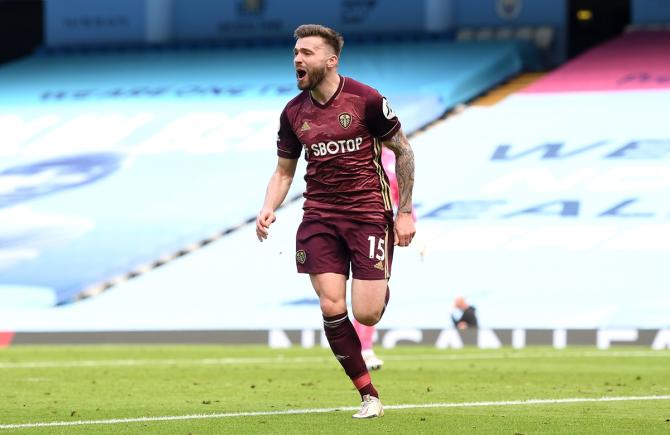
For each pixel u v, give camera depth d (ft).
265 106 295.28
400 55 309.22
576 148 249.34
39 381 104.58
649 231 213.25
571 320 189.67
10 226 247.50
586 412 73.15
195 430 62.80
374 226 66.54
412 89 285.64
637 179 232.53
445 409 74.84
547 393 88.53
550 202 228.02
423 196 235.81
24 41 392.88
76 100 313.73
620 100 268.41
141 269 232.32
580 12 362.74
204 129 286.05
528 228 219.00
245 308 204.33
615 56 297.94
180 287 214.69
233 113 293.02
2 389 95.20
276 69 319.27
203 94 307.17
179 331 189.37
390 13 326.65
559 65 316.19
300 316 200.13
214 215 242.58
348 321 67.77
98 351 166.09
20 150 287.07
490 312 194.18
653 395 86.48
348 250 67.21
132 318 204.64
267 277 214.90
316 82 65.87
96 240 238.27
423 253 113.19
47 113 306.96
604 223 217.77
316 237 66.80
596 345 175.22
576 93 276.00
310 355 153.17
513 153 250.98
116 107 305.32
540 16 317.83
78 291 222.28
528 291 198.59
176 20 348.18
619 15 359.87
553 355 150.82
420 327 192.85
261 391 92.17
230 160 268.41
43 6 389.80
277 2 338.54
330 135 66.13
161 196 255.09
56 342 192.44
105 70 333.21
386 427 63.62
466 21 322.55
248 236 232.73
